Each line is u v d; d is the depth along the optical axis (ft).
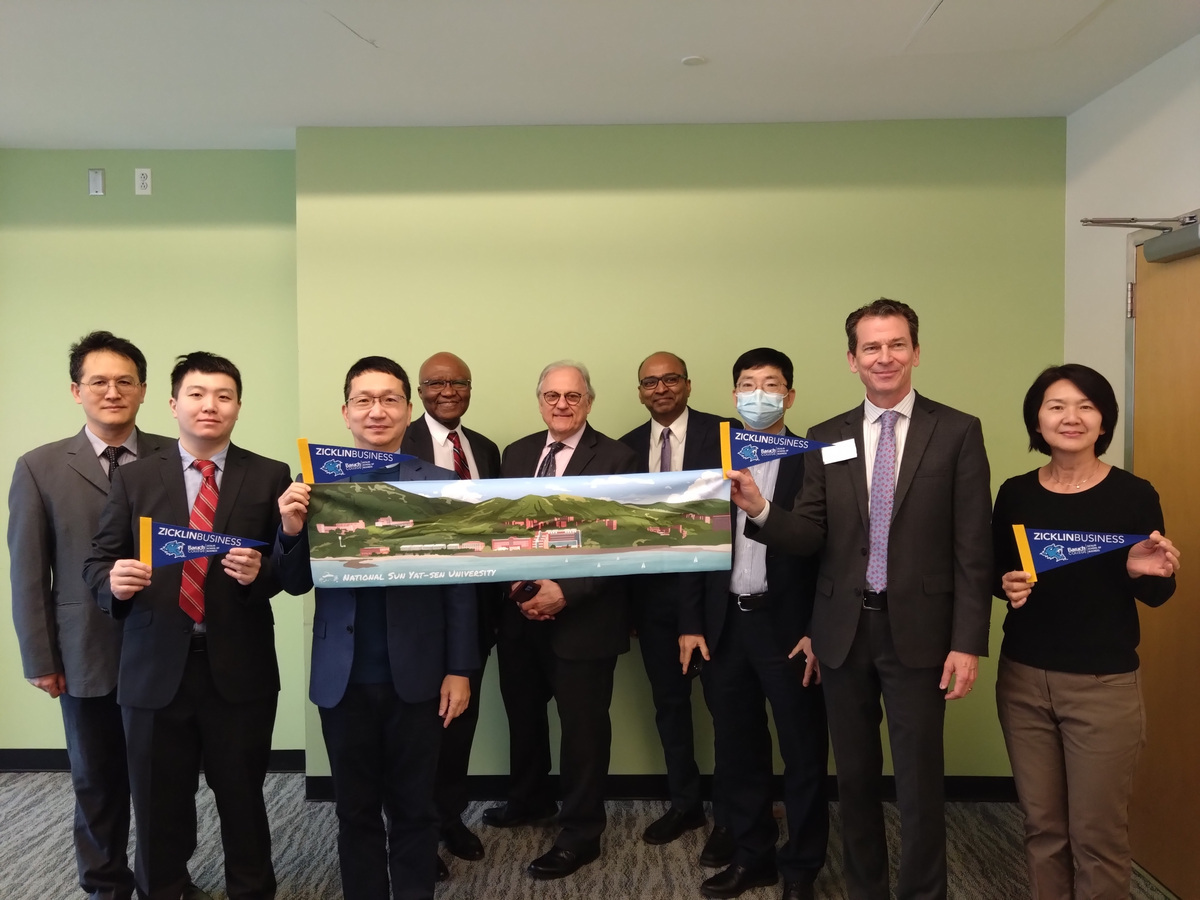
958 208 10.88
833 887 8.41
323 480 6.77
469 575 7.01
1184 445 8.46
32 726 11.70
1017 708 7.01
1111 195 9.84
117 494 7.16
